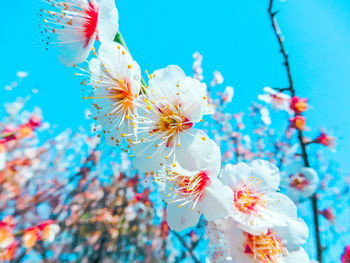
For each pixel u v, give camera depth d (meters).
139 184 0.30
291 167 0.12
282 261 0.05
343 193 0.20
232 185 0.06
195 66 0.26
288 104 0.12
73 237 0.30
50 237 0.13
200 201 0.05
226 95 0.26
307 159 0.10
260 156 0.25
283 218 0.06
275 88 0.10
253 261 0.05
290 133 0.22
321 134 0.10
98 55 0.06
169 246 0.25
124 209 0.30
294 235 0.06
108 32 0.05
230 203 0.05
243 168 0.06
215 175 0.05
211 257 0.06
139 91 0.06
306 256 0.05
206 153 0.05
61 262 0.30
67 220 0.28
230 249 0.06
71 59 0.06
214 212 0.05
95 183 0.31
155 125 0.06
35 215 0.27
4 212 0.24
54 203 0.29
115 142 0.06
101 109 0.06
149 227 0.30
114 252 0.31
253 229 0.05
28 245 0.12
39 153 0.28
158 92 0.06
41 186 0.29
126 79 0.06
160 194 0.06
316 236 0.09
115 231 0.29
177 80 0.06
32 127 0.16
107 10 0.05
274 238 0.06
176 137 0.05
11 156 0.23
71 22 0.06
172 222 0.06
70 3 0.06
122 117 0.06
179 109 0.06
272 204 0.06
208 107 0.05
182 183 0.06
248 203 0.06
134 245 0.32
